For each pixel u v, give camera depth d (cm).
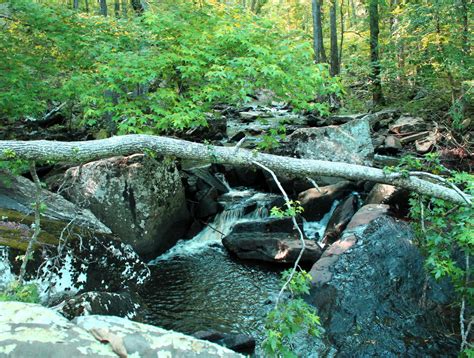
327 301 546
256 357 489
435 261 461
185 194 883
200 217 867
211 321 559
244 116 1562
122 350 229
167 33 645
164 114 568
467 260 466
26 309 248
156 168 739
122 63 583
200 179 928
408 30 1102
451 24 1039
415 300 539
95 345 227
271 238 745
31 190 680
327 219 840
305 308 406
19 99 643
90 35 681
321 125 1345
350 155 967
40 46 705
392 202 739
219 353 242
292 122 1403
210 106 648
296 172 526
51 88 689
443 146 1116
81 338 229
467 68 1035
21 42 701
